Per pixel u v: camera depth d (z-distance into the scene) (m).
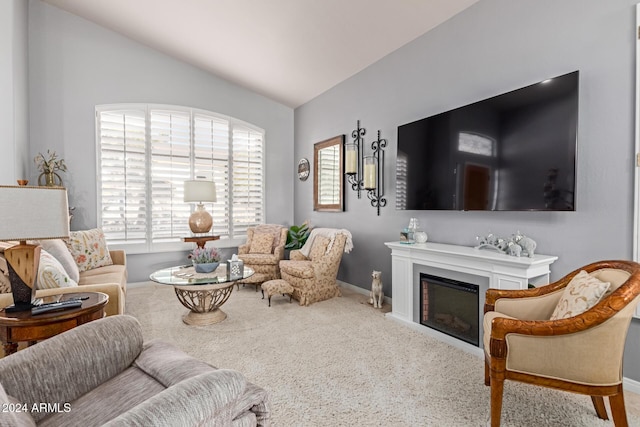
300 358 2.48
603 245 2.17
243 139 5.57
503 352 1.64
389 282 3.93
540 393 2.03
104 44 4.54
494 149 2.62
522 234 2.61
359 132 4.39
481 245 2.75
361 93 4.34
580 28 2.27
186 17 3.94
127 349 1.43
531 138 2.38
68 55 4.34
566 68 2.34
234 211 5.49
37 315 1.65
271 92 5.54
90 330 1.39
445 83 3.23
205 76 5.23
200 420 0.94
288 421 1.76
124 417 0.85
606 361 1.52
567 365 1.56
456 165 2.94
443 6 3.02
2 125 3.35
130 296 4.19
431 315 3.04
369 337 2.88
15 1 3.50
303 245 5.00
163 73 4.92
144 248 4.79
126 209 4.67
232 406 1.09
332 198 4.89
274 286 3.72
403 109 3.71
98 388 1.29
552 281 2.42
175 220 5.00
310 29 3.63
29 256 1.71
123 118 4.64
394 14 3.17
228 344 2.72
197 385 1.00
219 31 4.07
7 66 3.35
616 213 2.10
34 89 4.16
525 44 2.58
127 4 3.92
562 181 2.21
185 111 5.05
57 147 4.29
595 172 2.20
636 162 2.00
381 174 4.04
